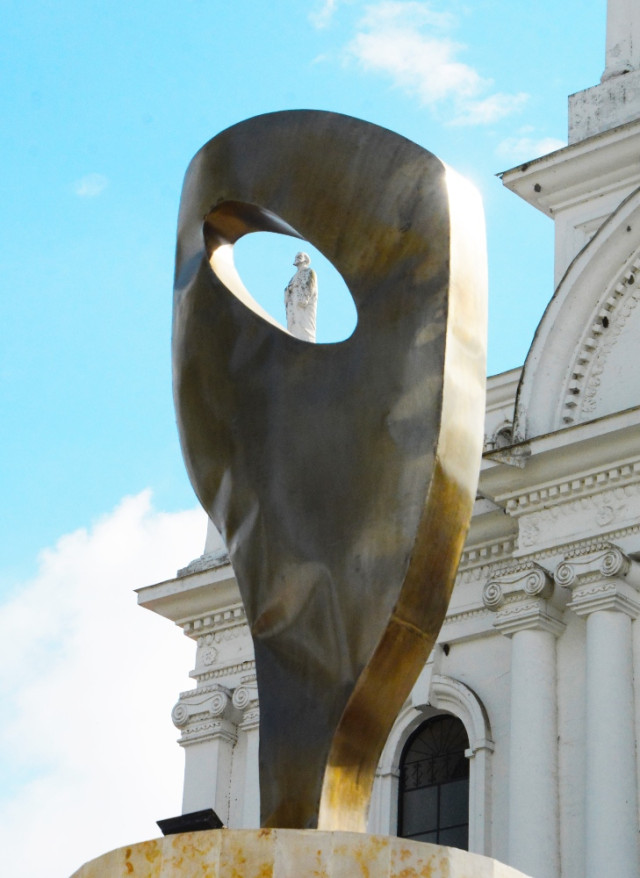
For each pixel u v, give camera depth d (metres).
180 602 27.62
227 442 11.66
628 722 21.86
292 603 10.95
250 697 26.56
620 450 22.80
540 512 23.66
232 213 12.21
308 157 11.54
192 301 12.13
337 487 10.87
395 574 10.40
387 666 10.49
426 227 10.80
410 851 9.56
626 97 25.91
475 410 10.64
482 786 23.22
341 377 11.08
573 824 22.06
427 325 10.62
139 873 9.75
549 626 23.11
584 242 25.53
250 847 9.59
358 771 10.66
